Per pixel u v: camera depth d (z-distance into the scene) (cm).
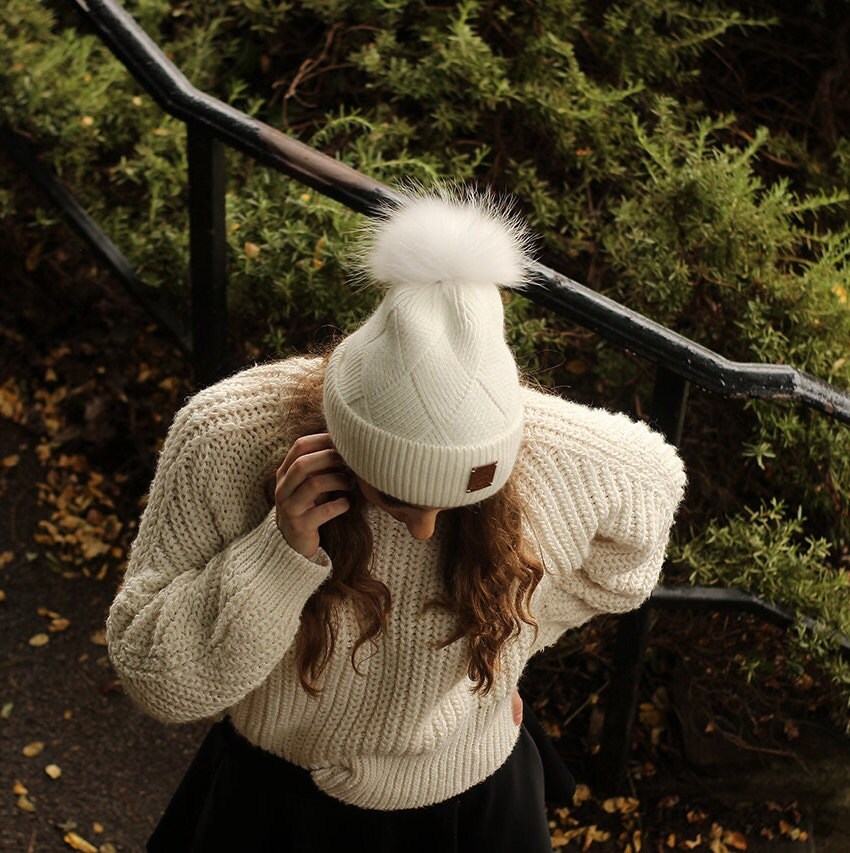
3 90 305
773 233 275
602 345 280
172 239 286
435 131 309
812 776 278
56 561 308
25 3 323
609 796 278
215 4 326
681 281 272
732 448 289
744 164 295
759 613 253
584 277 297
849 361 267
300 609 146
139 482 324
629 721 264
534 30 310
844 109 334
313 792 179
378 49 311
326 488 136
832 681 262
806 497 275
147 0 321
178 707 153
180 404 326
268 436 149
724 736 282
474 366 126
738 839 275
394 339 126
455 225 130
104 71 314
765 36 334
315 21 327
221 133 233
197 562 154
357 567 148
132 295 290
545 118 302
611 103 299
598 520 158
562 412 158
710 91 334
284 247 268
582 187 299
